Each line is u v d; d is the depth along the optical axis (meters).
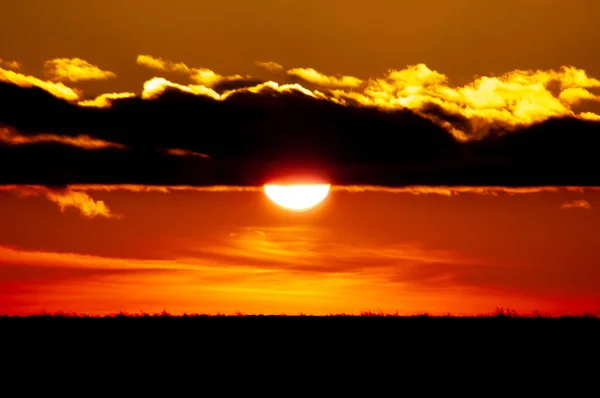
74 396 133.00
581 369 146.38
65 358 154.88
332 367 149.12
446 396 132.75
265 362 152.75
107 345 163.88
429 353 157.12
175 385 139.25
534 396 132.50
